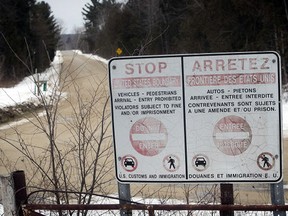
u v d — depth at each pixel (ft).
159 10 126.62
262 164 7.82
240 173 7.91
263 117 7.75
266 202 15.99
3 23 100.53
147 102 8.09
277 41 63.77
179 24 115.03
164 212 11.09
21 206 8.32
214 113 7.89
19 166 24.21
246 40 69.05
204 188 14.66
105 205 8.02
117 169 8.32
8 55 79.66
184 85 7.95
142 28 133.80
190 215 10.41
